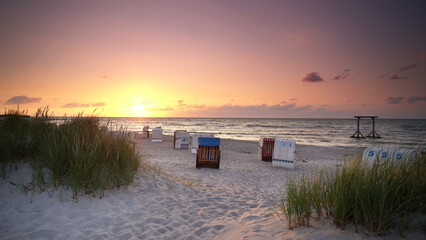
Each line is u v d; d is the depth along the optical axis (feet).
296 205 11.23
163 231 12.00
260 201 18.57
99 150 17.33
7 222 11.48
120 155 18.22
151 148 58.34
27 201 13.30
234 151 62.18
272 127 243.81
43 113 21.49
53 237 10.71
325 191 11.69
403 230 8.65
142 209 14.44
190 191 19.45
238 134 154.61
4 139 16.47
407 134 159.84
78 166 15.05
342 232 9.28
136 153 21.84
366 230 9.07
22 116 21.15
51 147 16.65
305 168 38.01
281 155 37.93
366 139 125.49
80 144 17.01
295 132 176.86
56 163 15.06
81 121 20.59
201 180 26.18
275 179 28.50
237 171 33.45
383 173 10.41
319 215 11.04
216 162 34.65
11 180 14.79
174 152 52.19
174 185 20.13
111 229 11.79
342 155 58.08
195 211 15.23
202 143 34.86
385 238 8.41
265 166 39.01
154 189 18.08
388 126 272.51
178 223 13.09
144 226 12.39
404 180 10.11
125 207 14.34
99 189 15.49
